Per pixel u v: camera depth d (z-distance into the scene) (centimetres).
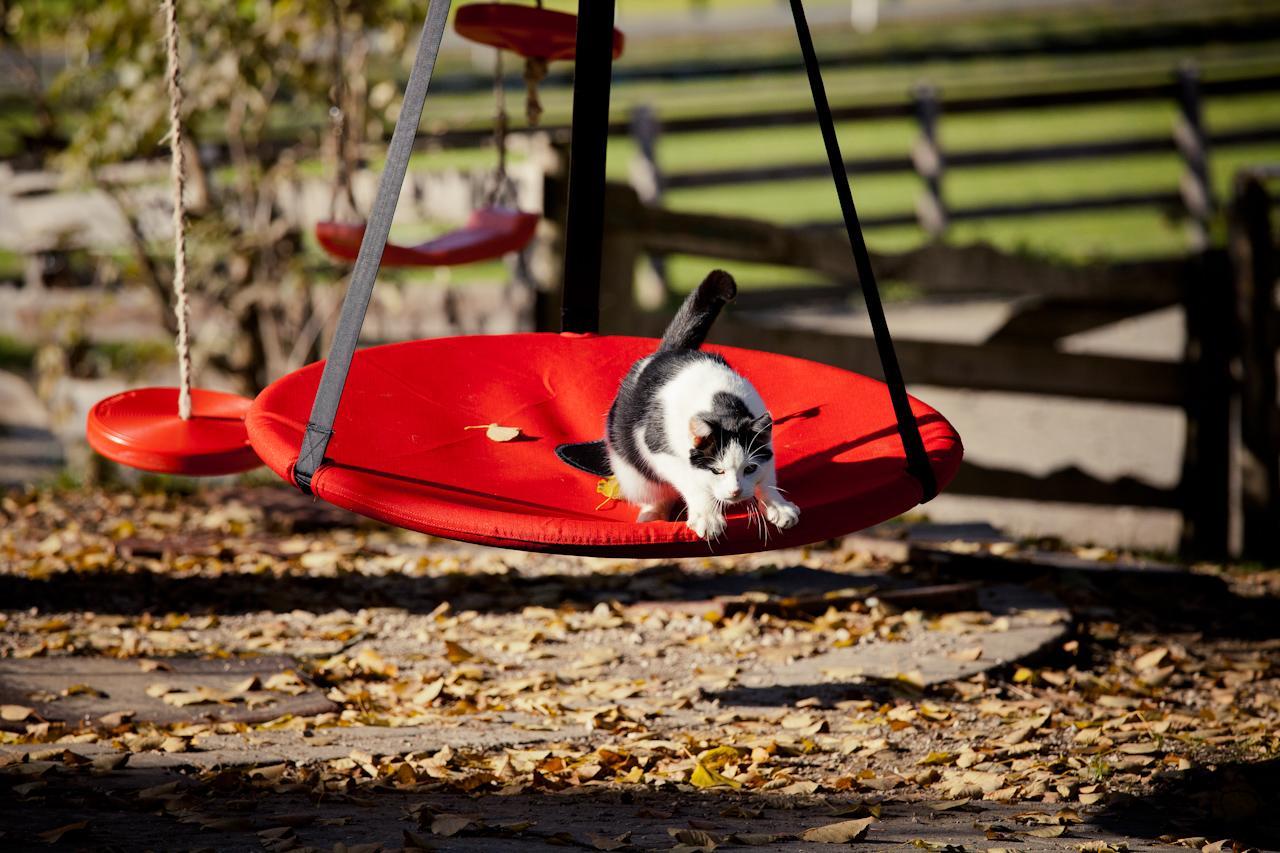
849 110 1950
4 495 966
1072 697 616
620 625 686
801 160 2377
